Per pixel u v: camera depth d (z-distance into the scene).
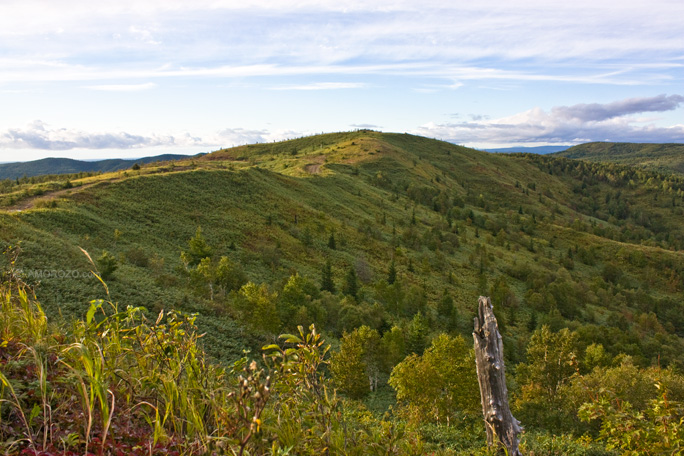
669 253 124.25
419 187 174.62
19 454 2.19
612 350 52.88
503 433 4.36
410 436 3.46
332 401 2.87
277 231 79.88
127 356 3.31
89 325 3.01
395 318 55.25
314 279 62.91
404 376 19.81
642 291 94.56
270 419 2.77
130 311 3.13
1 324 3.41
